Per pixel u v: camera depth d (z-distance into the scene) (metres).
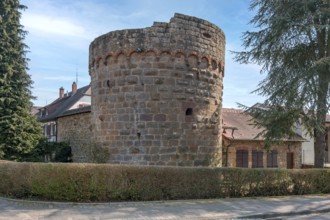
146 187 12.70
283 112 18.61
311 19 17.86
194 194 13.34
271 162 29.17
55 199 12.15
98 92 17.31
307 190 15.74
